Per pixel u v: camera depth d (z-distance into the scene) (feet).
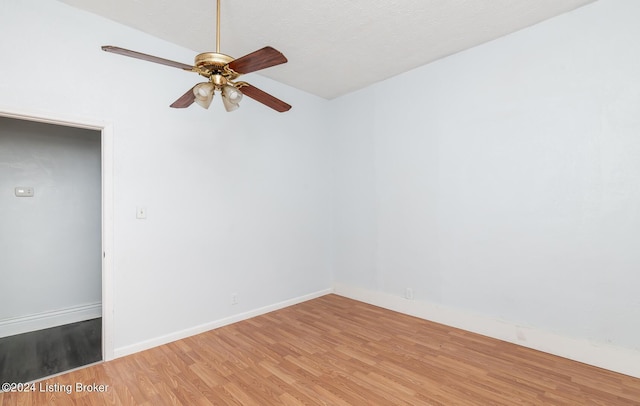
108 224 8.06
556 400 6.35
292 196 12.59
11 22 6.86
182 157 9.39
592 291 7.68
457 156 10.03
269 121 11.77
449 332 9.71
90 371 7.52
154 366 7.74
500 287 9.16
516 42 8.78
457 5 7.54
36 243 10.42
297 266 12.76
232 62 5.43
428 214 10.79
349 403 6.30
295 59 10.27
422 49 9.70
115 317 8.16
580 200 7.84
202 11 7.69
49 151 10.69
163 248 9.00
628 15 7.20
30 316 10.27
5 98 6.77
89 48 7.80
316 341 9.12
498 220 9.19
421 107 10.93
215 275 10.12
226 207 10.43
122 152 8.30
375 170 12.42
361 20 8.09
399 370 7.51
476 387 6.80
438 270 10.53
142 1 7.31
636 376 7.08
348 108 13.39
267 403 6.31
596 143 7.63
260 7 7.50
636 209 7.14
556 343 8.16
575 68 7.88
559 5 7.66
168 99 9.12
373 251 12.52
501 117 9.09
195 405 6.25
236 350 8.57
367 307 12.19
